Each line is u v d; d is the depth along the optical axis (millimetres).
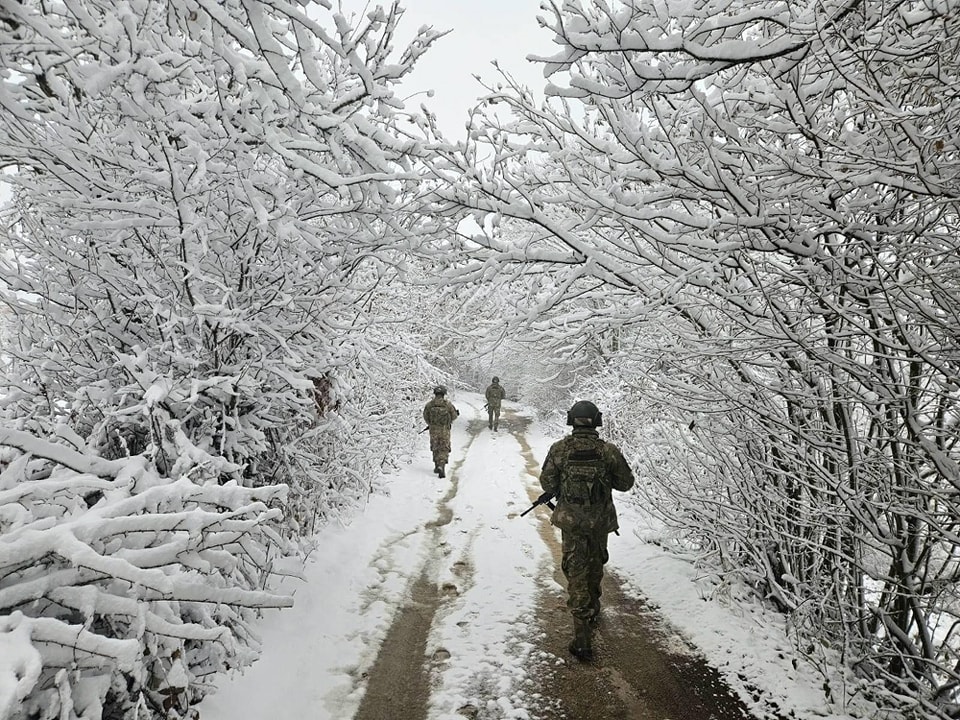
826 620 3387
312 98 3041
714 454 4145
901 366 3004
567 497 3727
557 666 3426
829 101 3223
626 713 2984
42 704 1835
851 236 2883
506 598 4379
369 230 3525
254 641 2947
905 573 3041
